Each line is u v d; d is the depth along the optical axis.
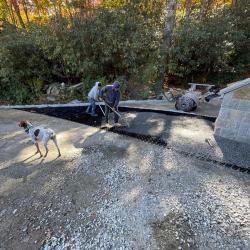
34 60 11.40
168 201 4.22
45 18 14.76
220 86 12.72
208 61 12.23
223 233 3.57
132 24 10.62
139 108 9.67
